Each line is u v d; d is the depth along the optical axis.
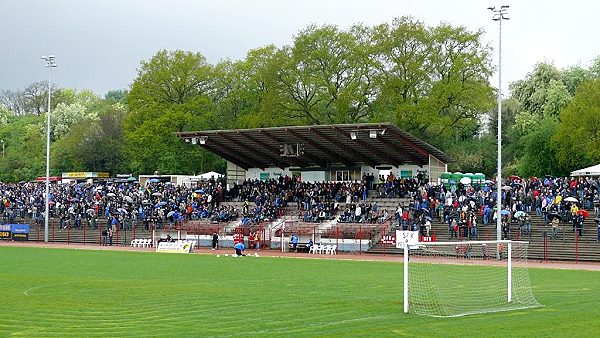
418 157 86.88
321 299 33.16
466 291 35.97
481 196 77.38
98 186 110.94
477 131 133.50
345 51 98.81
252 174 97.88
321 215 80.12
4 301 32.66
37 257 62.91
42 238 89.75
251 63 114.88
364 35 99.88
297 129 80.62
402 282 41.84
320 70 99.94
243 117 106.38
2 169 154.62
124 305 31.14
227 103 114.88
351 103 97.94
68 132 160.38
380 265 56.31
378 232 73.88
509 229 69.12
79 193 104.12
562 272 50.19
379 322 25.92
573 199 68.12
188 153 115.88
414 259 59.06
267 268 53.12
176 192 98.25
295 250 74.44
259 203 87.69
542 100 118.81
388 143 82.62
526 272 48.88
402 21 95.56
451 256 60.75
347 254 70.75
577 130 91.25
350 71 98.69
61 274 47.22
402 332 23.66
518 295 34.19
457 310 29.17
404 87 94.88
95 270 50.47
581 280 43.84
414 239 69.50
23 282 41.56
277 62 100.06
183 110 110.56
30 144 161.00
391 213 80.19
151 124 110.44
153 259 61.78
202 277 45.66
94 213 92.38
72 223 93.50
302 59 99.62
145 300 32.94
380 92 96.19
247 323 25.88
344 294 35.41
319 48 98.94
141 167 129.38
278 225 80.19
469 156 121.94
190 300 32.88
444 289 37.09
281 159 93.94
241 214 86.56
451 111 97.56
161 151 112.06
